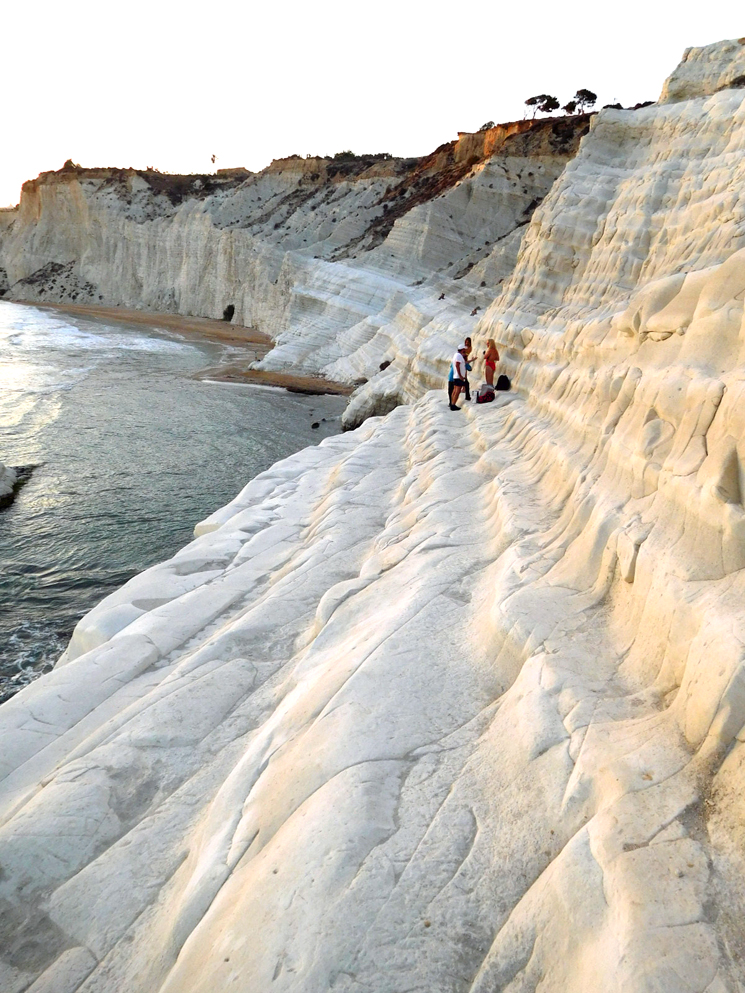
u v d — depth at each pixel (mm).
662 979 1916
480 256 38406
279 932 2605
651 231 14406
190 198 76750
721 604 3014
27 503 14930
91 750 4688
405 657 4336
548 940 2283
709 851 2277
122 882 3535
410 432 13344
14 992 3107
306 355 37281
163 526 13906
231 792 3771
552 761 3025
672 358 5113
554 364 11047
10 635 9570
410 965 2373
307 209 63938
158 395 28016
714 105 14852
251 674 5348
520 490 6918
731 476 3463
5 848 3818
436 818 2971
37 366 33562
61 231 80625
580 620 4066
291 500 10719
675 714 2920
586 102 63531
